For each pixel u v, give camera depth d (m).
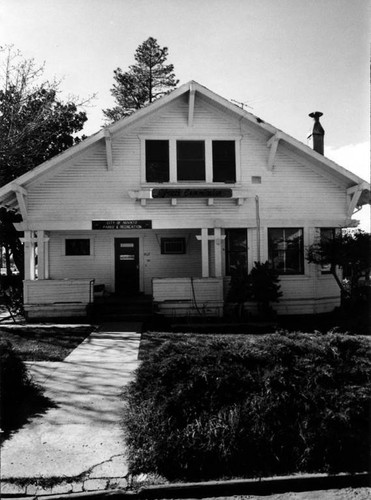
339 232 15.08
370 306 13.09
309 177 15.07
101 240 16.66
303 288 15.01
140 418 4.86
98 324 13.11
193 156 14.86
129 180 14.47
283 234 15.18
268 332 11.62
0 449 4.73
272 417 4.61
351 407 4.66
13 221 18.86
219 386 4.83
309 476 4.25
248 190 14.85
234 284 13.91
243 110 14.38
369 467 4.35
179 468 4.33
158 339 10.73
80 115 22.47
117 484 4.13
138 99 36.84
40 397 6.31
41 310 14.03
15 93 16.64
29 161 18.33
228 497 4.10
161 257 16.89
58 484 4.11
